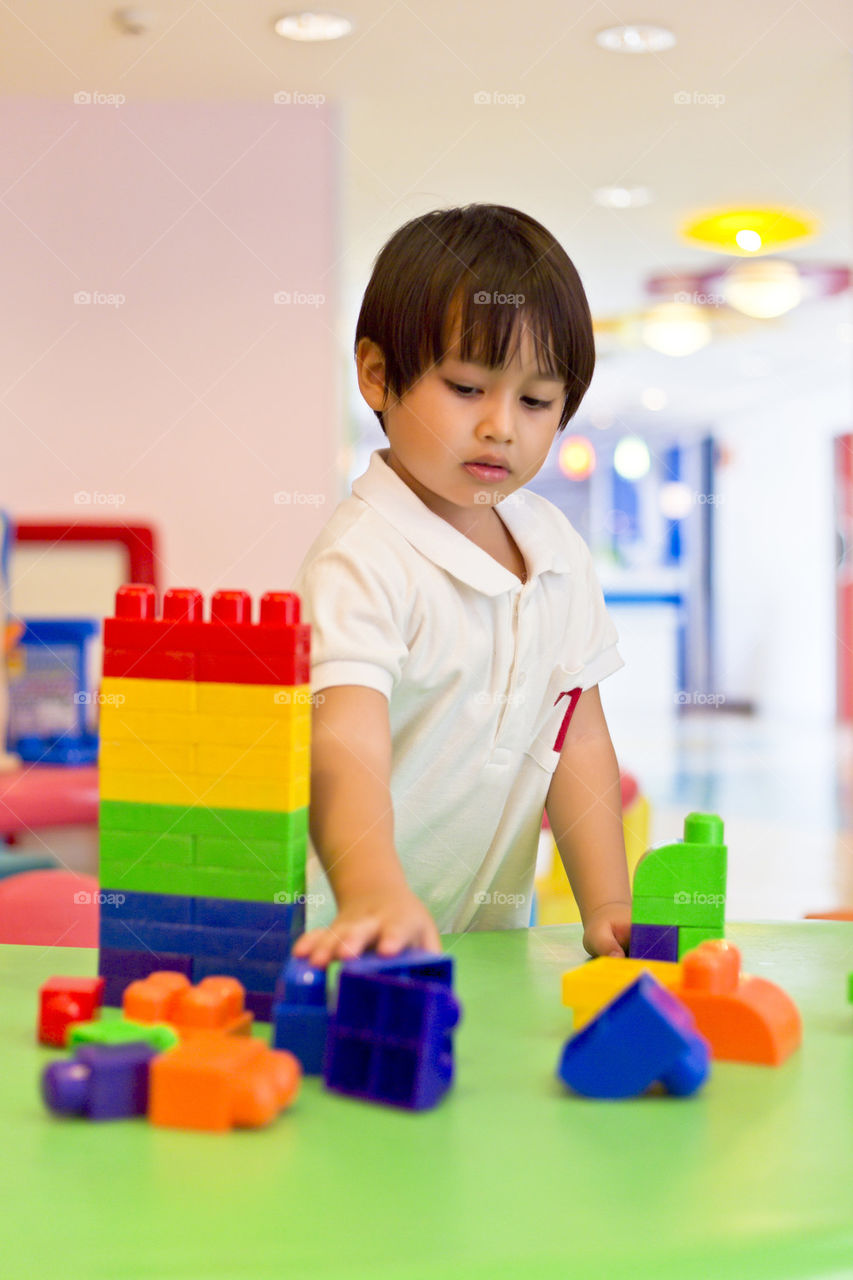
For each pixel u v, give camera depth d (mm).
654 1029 413
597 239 3740
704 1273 308
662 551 8109
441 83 2613
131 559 2484
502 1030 496
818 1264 315
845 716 6742
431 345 672
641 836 1950
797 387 6543
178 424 2744
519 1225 324
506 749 777
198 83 2631
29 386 2734
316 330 2744
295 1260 305
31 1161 364
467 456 682
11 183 2713
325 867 582
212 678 500
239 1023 468
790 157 3012
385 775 620
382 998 418
